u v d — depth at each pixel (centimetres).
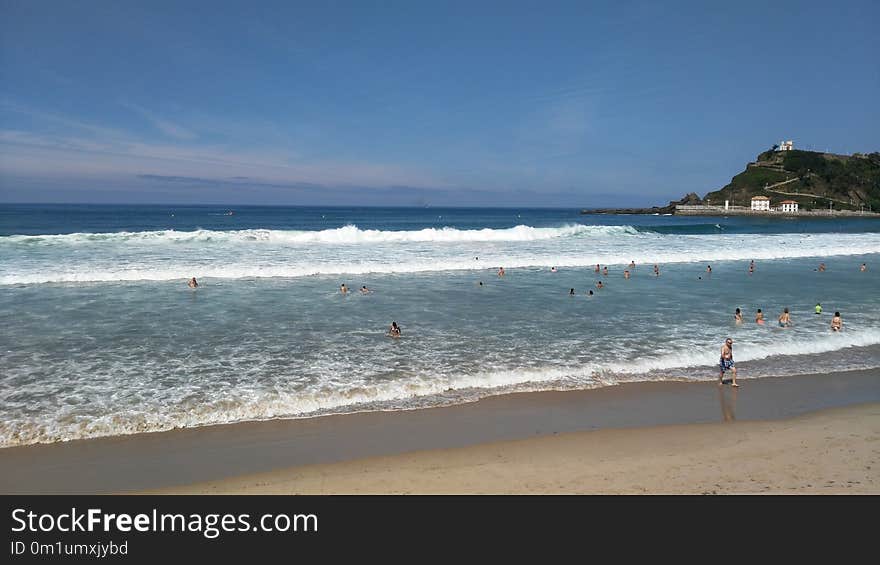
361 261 2734
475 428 925
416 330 1558
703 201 15550
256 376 1154
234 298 1942
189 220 8681
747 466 771
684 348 1417
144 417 945
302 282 2292
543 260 2975
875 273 2811
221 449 838
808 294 2202
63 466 781
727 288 2328
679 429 923
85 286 2092
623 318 1745
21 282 2116
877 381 1205
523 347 1404
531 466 776
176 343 1389
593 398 1079
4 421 915
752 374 1242
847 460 791
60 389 1061
